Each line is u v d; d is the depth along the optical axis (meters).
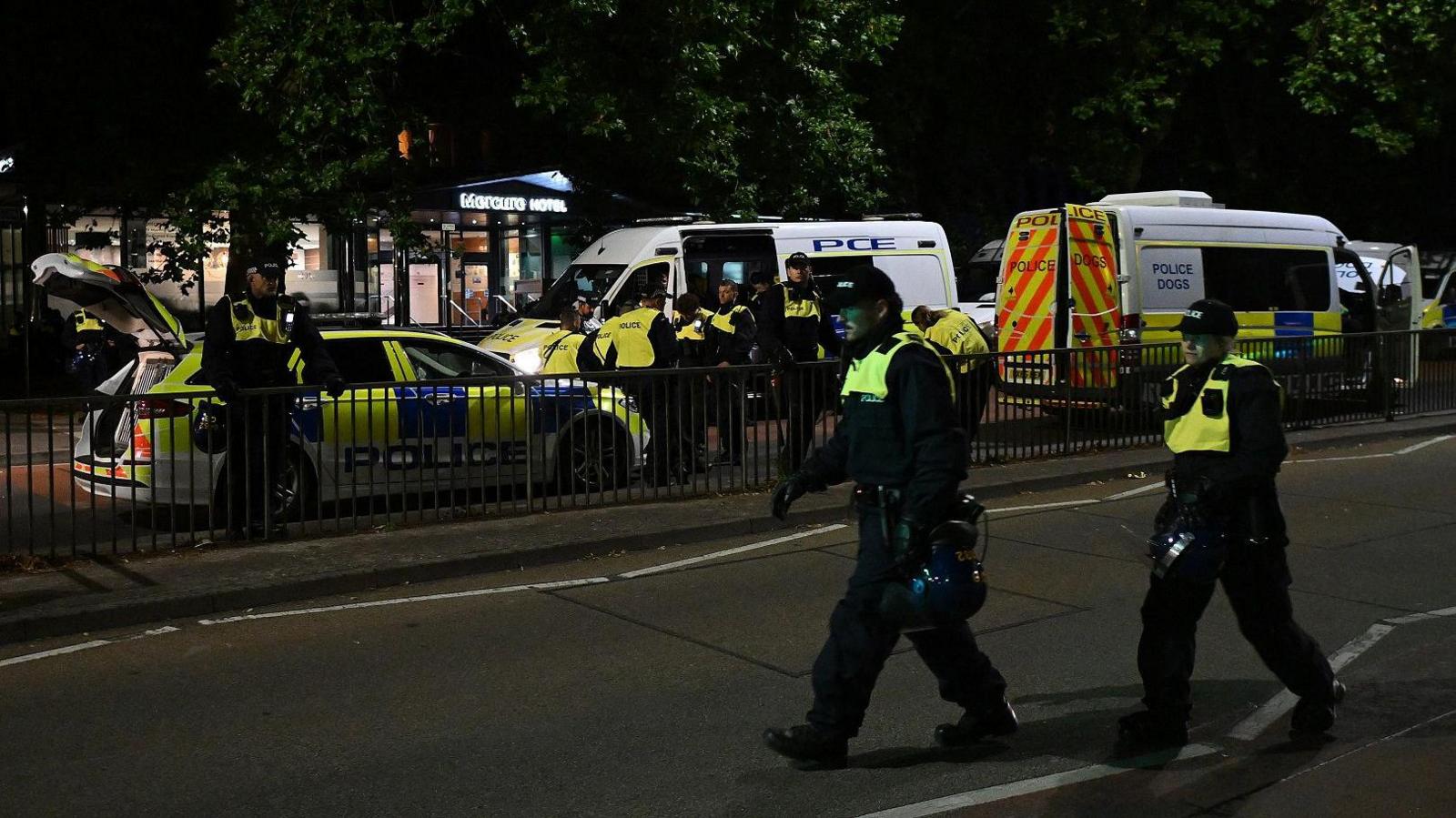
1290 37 26.61
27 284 18.27
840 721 4.84
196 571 7.91
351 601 7.65
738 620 7.14
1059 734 5.32
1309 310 16.58
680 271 15.91
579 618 7.21
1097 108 24.78
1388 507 10.49
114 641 6.77
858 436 4.73
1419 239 32.12
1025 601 7.54
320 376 8.78
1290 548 8.94
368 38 15.75
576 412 9.98
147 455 8.37
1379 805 4.52
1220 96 28.81
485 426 9.59
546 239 22.42
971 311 22.03
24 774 4.91
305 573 7.83
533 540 8.83
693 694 5.86
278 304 8.77
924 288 17.16
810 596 7.67
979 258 23.84
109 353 14.48
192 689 5.96
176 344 12.89
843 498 10.51
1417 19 23.55
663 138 17.05
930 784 4.79
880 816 4.50
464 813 4.55
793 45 18.86
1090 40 23.95
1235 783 4.78
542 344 14.52
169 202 16.53
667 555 8.88
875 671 4.80
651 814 4.53
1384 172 30.45
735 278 16.28
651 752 5.14
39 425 8.02
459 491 9.52
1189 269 15.55
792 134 19.22
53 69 17.11
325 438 8.91
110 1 17.11
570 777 4.88
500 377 9.62
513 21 16.91
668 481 10.42
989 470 11.86
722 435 10.68
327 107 15.54
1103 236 15.15
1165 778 4.84
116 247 20.39
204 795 4.71
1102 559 8.66
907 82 24.36
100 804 4.62
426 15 16.33
